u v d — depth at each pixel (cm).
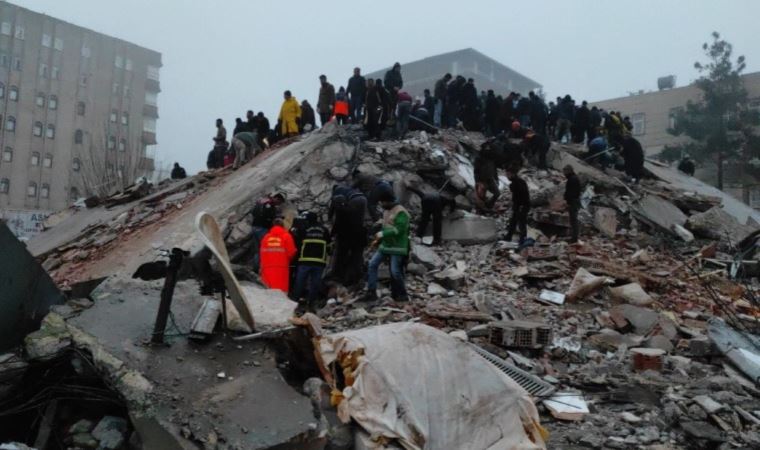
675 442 509
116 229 1318
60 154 4666
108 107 4975
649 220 1320
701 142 3138
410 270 996
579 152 1739
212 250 434
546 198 1327
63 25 4738
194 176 1620
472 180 1343
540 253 1066
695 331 812
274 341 476
